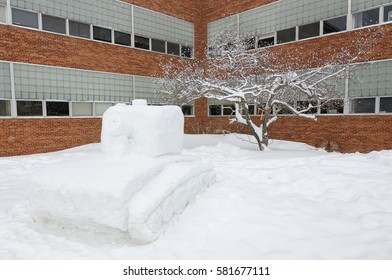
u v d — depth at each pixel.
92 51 13.90
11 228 4.14
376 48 11.61
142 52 15.96
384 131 11.48
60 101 12.91
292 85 10.24
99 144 13.55
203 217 4.29
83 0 13.48
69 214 3.86
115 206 3.57
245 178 6.41
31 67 11.96
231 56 12.46
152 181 4.12
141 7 15.84
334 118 12.88
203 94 11.78
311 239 3.60
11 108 11.45
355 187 5.38
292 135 14.42
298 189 5.62
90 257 3.39
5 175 7.92
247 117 11.33
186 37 18.16
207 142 13.99
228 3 17.17
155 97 16.50
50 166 4.50
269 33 15.39
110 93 14.72
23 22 11.73
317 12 13.41
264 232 3.81
